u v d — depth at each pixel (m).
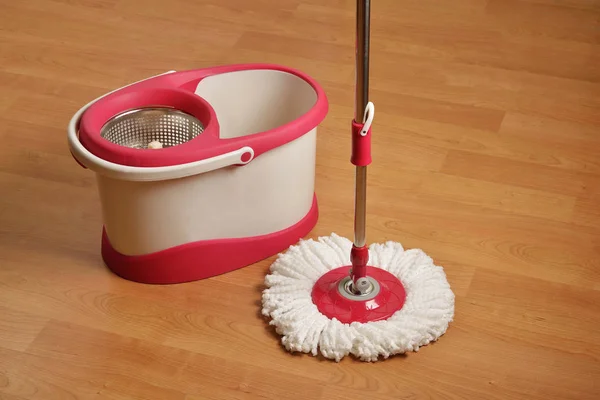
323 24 3.40
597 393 2.27
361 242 2.33
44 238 2.61
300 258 2.47
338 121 2.99
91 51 3.26
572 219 2.66
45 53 3.24
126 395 2.27
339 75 3.17
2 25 3.36
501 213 2.68
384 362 2.32
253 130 2.68
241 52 3.28
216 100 2.62
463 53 3.27
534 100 3.07
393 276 2.44
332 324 2.33
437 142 2.91
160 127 2.52
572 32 3.37
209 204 2.42
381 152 2.87
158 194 2.37
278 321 2.36
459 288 2.48
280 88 2.63
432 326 2.34
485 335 2.38
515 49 3.29
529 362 2.32
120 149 2.31
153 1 3.50
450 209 2.69
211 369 2.32
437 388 2.28
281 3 3.50
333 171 2.81
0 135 2.91
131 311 2.43
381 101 3.06
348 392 2.27
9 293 2.47
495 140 2.91
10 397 2.26
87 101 3.05
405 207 2.70
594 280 2.50
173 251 2.45
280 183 2.47
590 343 2.37
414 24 3.40
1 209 2.68
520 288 2.48
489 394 2.26
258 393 2.27
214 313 2.43
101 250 2.56
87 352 2.35
